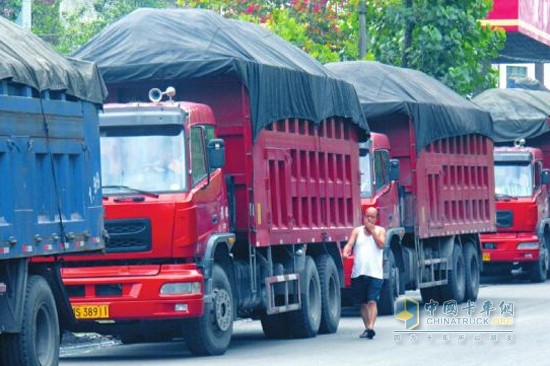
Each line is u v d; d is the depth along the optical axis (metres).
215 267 47.38
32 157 36.44
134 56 49.66
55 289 40.38
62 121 38.66
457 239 75.38
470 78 97.94
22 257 35.75
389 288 64.44
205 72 49.03
